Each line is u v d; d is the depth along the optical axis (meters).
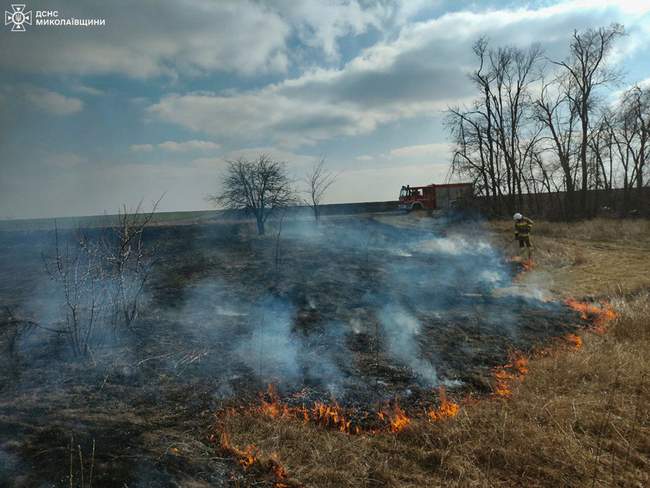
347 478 3.76
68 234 13.52
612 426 4.84
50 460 3.35
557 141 31.62
